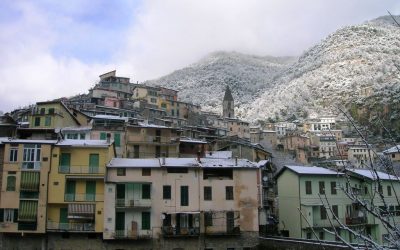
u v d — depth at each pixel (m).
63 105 80.69
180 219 57.56
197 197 58.38
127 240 55.62
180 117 146.62
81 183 56.84
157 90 148.50
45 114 76.50
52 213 55.88
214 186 59.16
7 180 56.03
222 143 98.25
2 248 54.84
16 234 55.03
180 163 59.56
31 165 56.44
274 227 67.12
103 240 55.19
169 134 78.69
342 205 64.00
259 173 65.50
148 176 58.03
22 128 67.25
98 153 57.25
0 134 65.25
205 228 57.34
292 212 63.97
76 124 84.06
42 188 55.84
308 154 152.75
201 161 61.59
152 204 57.09
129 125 76.56
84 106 116.12
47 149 56.91
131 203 56.38
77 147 57.19
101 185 56.81
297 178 63.59
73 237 55.53
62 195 55.84
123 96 140.00
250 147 91.50
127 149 75.31
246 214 58.59
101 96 130.62
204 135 114.88
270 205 73.00
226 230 57.59
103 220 55.38
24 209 55.22
